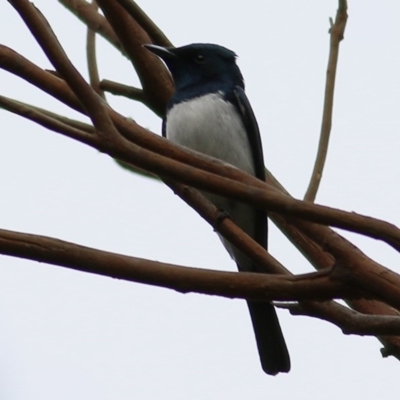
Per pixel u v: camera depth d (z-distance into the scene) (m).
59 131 4.46
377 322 4.91
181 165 4.47
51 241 4.42
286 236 7.36
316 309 4.94
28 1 4.42
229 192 4.45
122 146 4.45
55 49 4.42
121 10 8.19
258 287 4.64
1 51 4.63
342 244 4.62
